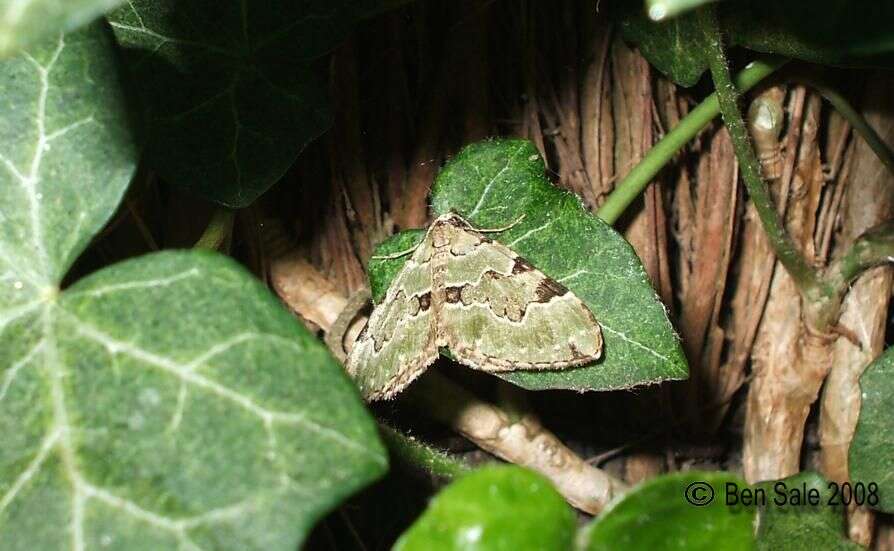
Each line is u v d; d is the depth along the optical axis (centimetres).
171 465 11
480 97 15
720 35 13
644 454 16
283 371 11
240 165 13
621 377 13
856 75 14
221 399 11
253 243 15
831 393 15
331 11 13
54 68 11
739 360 15
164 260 11
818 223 15
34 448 11
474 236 13
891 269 14
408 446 13
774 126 14
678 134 14
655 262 15
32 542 11
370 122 15
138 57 13
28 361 11
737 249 15
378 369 14
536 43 15
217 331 11
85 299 11
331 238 15
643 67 15
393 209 15
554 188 13
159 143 13
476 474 11
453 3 15
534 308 13
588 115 15
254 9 13
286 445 11
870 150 14
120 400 11
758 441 15
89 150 11
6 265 11
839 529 13
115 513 11
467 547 10
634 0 14
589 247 13
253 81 13
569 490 15
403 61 15
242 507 10
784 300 15
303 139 13
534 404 16
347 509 15
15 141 11
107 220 11
